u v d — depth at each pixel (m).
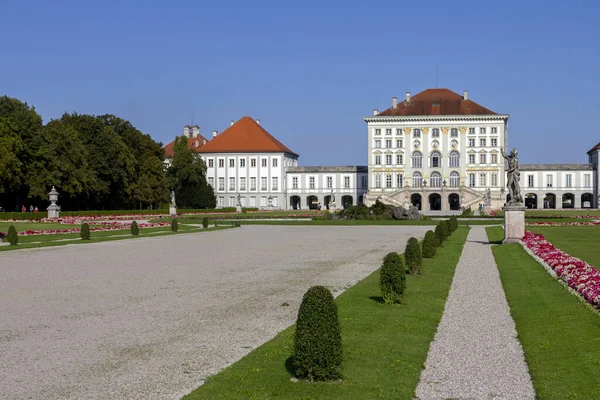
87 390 11.30
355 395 10.97
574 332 14.97
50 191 85.38
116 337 15.14
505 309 18.66
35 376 12.11
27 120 90.69
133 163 110.06
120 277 25.72
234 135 161.62
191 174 137.12
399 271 19.05
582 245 38.44
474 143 141.75
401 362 12.81
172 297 20.72
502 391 11.32
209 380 11.77
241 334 15.44
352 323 16.25
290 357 13.14
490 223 74.38
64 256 35.06
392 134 144.00
